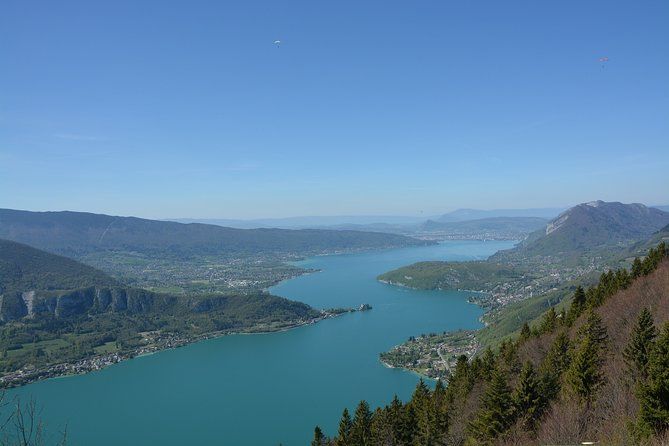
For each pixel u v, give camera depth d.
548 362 71.38
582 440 41.28
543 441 43.97
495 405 57.59
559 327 97.75
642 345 52.62
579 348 63.19
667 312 71.69
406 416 76.44
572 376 53.84
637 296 86.06
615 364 57.09
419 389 88.62
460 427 70.00
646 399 37.53
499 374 60.44
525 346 94.75
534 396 55.84
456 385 90.75
